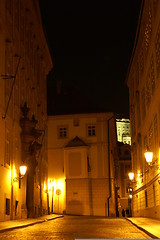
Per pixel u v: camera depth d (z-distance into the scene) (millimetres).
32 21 34188
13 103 25953
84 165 48875
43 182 39656
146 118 29812
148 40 27062
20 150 28125
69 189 48719
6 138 23969
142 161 33219
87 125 51156
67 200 48500
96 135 50656
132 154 42438
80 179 48625
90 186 48781
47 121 46812
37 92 37406
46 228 18547
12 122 25500
